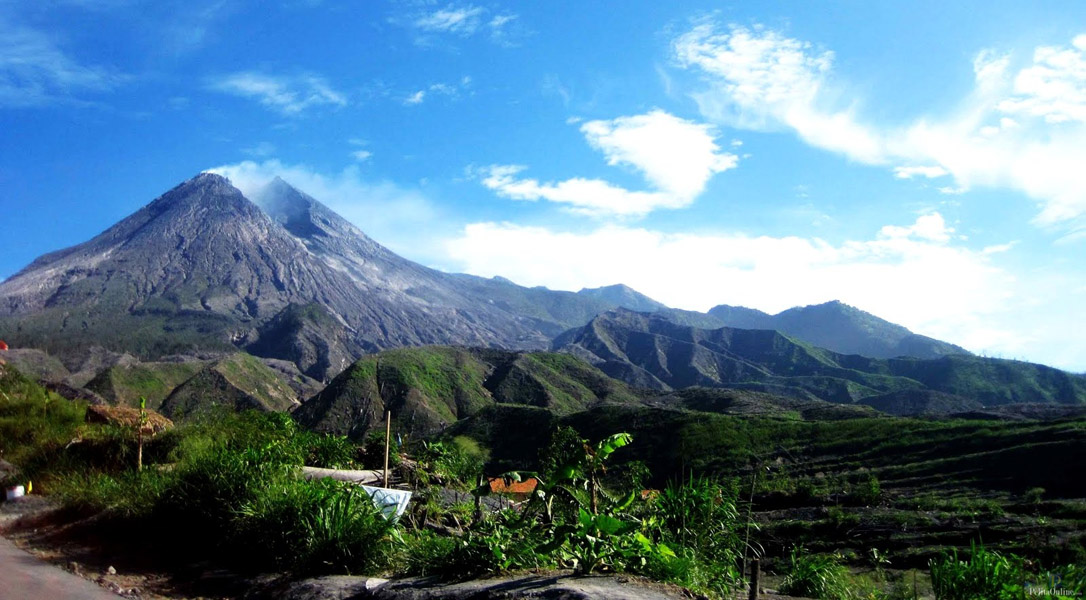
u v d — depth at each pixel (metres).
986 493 34.72
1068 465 35.47
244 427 12.02
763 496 32.06
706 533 7.19
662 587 5.39
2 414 14.80
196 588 6.87
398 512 8.21
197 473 8.60
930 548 21.38
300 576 6.82
